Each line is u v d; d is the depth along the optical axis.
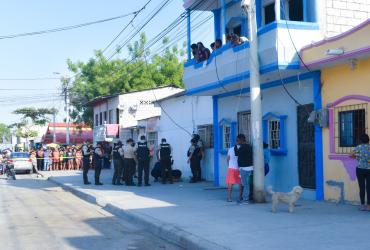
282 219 9.70
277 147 14.42
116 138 34.75
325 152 12.27
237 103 16.72
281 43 12.14
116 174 20.41
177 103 23.55
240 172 12.55
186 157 22.58
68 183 22.16
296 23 12.34
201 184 19.12
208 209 11.62
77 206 14.49
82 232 9.82
